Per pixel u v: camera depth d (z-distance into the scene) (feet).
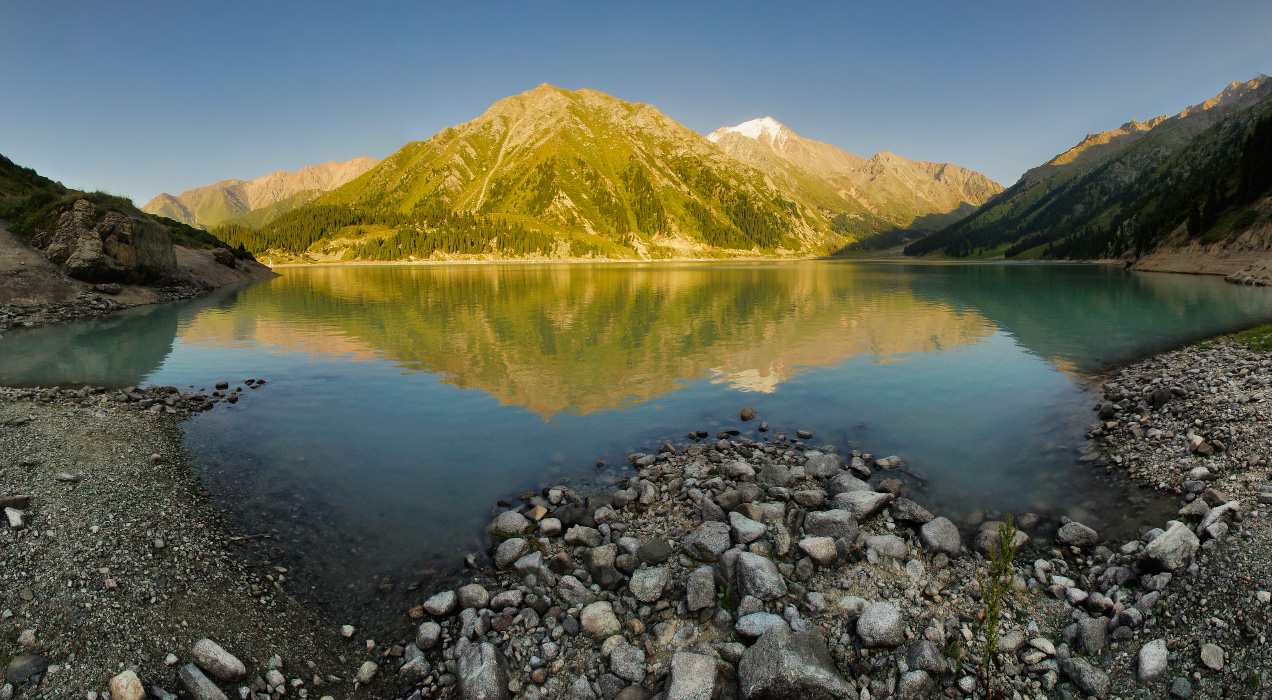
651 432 48.85
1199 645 19.98
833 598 25.02
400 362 77.87
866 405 56.03
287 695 19.85
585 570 27.73
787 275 367.66
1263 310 122.31
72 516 28.71
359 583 26.84
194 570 26.00
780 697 18.95
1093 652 21.21
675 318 126.62
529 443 46.26
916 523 31.40
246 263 312.29
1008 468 39.93
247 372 72.33
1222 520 26.30
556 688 20.61
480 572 27.89
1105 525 31.07
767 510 32.60
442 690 20.65
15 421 44.45
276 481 38.14
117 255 149.59
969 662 21.16
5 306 115.96
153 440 44.45
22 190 158.61
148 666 19.74
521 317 129.49
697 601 24.49
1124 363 72.18
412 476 39.50
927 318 123.24
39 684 18.48
